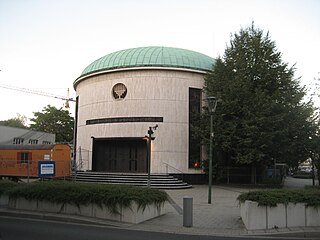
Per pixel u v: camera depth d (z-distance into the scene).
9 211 12.38
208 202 16.22
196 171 28.86
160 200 12.46
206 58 32.75
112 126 29.44
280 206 10.41
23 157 28.98
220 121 27.00
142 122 28.66
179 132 28.83
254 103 26.20
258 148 26.09
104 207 11.40
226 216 12.45
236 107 26.72
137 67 29.03
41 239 8.27
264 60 28.33
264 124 25.66
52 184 12.81
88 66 33.44
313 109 26.80
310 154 27.48
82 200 11.70
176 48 32.31
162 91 29.00
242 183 29.62
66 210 12.02
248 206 10.22
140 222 11.18
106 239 8.54
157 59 29.45
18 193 12.85
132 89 29.28
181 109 29.14
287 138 26.22
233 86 26.77
